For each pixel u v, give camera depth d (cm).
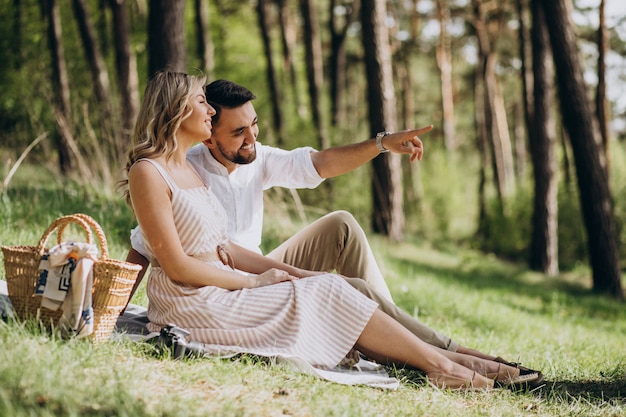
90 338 339
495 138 2702
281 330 368
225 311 365
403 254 1561
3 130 992
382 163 1670
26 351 304
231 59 2438
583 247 2194
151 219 360
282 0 2586
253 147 418
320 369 367
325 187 1567
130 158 373
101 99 1172
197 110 378
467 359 390
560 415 366
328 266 438
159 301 375
